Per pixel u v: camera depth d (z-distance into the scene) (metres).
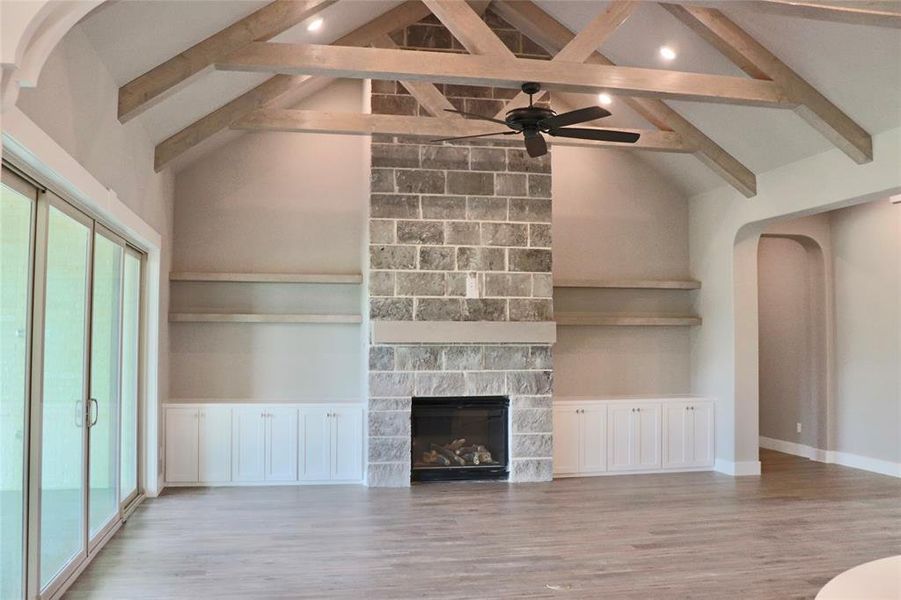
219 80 5.55
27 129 2.93
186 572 4.36
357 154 7.59
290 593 4.01
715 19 5.50
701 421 7.78
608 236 8.18
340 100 7.54
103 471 5.04
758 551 4.82
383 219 6.85
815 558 4.68
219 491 6.56
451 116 6.58
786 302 8.98
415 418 7.07
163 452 6.70
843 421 8.15
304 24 5.57
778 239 9.13
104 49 4.11
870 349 7.80
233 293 7.30
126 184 4.95
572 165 8.13
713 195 7.91
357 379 7.50
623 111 7.38
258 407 6.85
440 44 6.82
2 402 3.30
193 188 7.30
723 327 7.73
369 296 6.81
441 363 6.92
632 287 8.02
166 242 6.77
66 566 4.14
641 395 8.15
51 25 2.44
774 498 6.40
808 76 5.59
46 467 3.83
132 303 6.04
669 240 8.34
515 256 7.08
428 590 4.07
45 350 3.76
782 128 6.38
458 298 6.95
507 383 7.05
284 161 7.48
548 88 5.11
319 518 5.64
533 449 7.10
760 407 9.46
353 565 4.50
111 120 4.45
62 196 3.86
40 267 3.60
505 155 7.10
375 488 6.74
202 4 4.26
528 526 5.43
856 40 5.03
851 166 6.03
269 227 7.41
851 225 8.09
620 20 5.02
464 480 7.05
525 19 6.68
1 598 3.31
